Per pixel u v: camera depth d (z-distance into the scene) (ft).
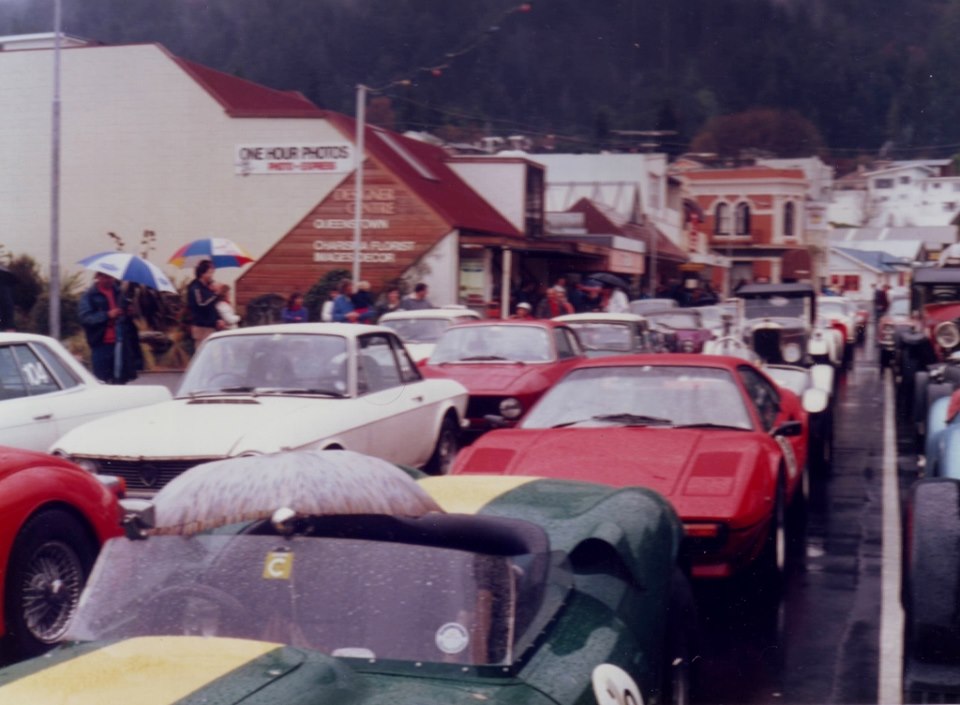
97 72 109.81
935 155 192.85
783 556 24.18
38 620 17.75
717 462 22.24
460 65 185.06
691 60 211.41
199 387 29.86
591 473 21.90
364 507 10.84
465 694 9.37
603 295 103.35
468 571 10.44
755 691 17.54
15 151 112.06
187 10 196.85
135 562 10.87
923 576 13.52
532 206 123.54
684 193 204.64
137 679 8.36
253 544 10.87
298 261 105.60
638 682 11.42
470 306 109.19
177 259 68.90
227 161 107.04
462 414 35.81
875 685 17.78
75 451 25.77
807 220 210.18
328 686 8.77
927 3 194.08
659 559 14.23
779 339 72.59
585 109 208.64
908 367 54.19
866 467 40.11
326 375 29.78
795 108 207.72
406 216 102.53
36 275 107.65
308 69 190.49
